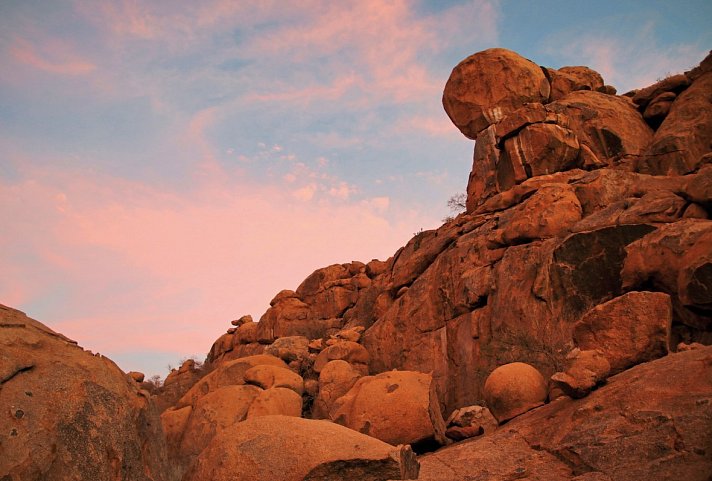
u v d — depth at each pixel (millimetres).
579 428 8211
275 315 33750
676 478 6316
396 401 13508
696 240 12031
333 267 35281
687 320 11922
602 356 9750
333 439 7535
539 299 15000
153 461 5898
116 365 6289
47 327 6105
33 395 4984
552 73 26766
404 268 22672
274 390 16438
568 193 17188
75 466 4852
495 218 19781
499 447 9023
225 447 7656
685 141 19156
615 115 22359
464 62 26672
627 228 14273
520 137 21609
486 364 16000
